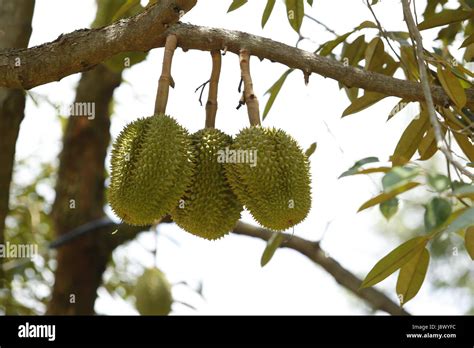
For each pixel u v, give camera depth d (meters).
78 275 5.45
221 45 2.49
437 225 1.64
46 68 2.53
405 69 2.99
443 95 2.58
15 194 5.85
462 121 2.84
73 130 5.66
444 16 3.10
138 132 2.36
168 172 2.30
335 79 2.51
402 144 2.98
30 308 5.54
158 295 3.54
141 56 3.68
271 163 2.34
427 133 2.88
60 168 5.64
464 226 1.60
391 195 2.05
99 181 5.68
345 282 5.07
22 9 3.54
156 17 2.36
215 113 2.56
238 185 2.40
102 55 2.50
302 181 2.38
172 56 2.44
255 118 2.42
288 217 2.36
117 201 2.31
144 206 2.30
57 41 2.53
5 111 3.82
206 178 2.43
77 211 5.52
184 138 2.39
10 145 3.88
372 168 1.96
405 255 2.30
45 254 5.79
